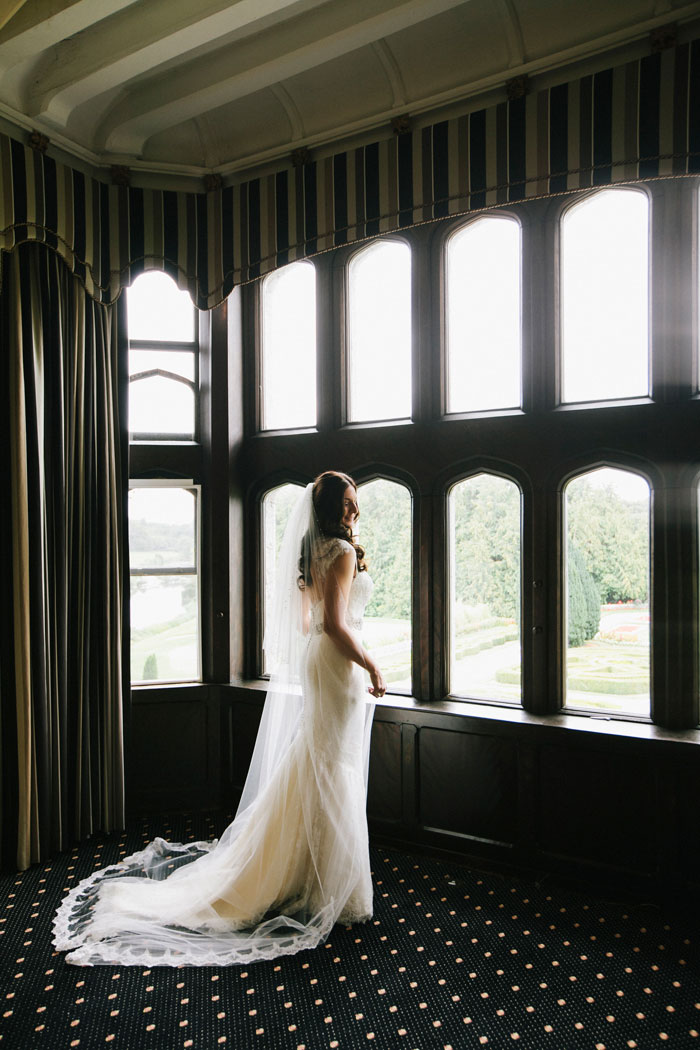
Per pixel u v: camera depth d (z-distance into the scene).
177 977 2.51
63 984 2.47
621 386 3.28
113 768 3.75
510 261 3.53
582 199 3.34
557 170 3.09
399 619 3.78
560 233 3.40
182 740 4.07
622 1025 2.23
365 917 2.86
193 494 4.16
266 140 3.83
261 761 3.18
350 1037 2.20
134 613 4.10
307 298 4.09
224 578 4.11
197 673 4.16
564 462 3.33
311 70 3.51
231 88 3.41
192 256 3.96
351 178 3.59
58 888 3.17
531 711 3.40
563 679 3.39
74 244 3.65
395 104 3.45
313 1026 2.25
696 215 3.08
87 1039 2.20
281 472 4.11
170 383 4.16
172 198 3.96
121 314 3.93
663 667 3.13
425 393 3.68
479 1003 2.35
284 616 3.11
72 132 3.66
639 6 2.88
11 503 3.44
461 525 3.64
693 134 2.80
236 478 4.16
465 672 3.64
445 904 3.01
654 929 2.79
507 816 3.33
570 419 3.30
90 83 3.34
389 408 3.85
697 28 2.81
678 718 3.09
